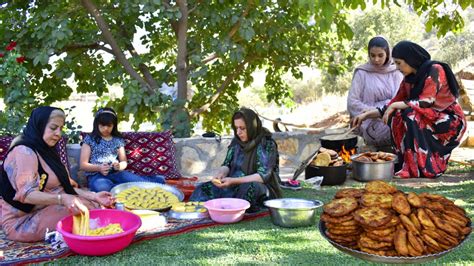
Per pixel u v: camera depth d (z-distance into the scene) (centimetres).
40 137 296
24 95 521
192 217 346
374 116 533
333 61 697
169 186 424
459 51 1914
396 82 591
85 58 626
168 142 506
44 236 297
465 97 847
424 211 159
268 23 629
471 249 265
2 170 297
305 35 671
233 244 287
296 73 702
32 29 550
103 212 301
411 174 505
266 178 367
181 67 595
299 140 606
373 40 584
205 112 727
